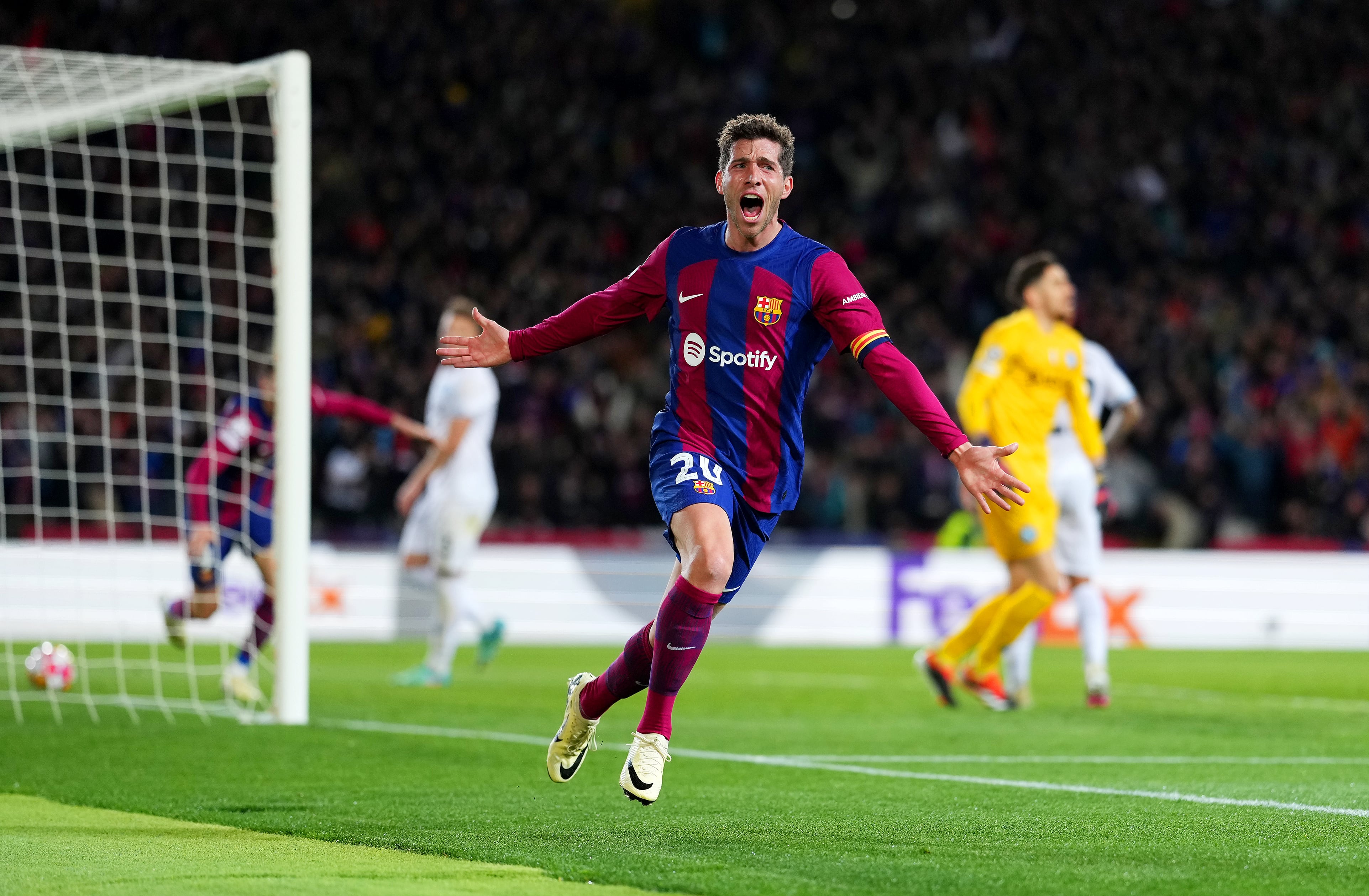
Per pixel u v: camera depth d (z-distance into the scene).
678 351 12.16
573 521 51.03
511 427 52.09
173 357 23.14
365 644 41.72
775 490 12.13
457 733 19.61
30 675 24.17
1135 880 10.03
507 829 12.09
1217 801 14.02
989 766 16.97
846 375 55.97
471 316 26.33
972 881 9.94
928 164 65.69
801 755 18.05
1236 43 70.88
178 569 40.91
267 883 9.72
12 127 23.48
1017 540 23.48
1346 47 71.19
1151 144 68.00
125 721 20.75
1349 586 47.72
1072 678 32.91
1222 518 53.50
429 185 62.06
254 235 59.19
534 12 67.62
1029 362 23.39
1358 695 28.97
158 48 62.19
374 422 24.88
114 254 57.78
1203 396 57.84
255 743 18.16
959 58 69.62
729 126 12.09
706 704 25.33
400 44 64.75
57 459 49.94
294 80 20.28
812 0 70.25
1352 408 57.00
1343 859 10.93
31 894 9.34
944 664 24.66
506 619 44.16
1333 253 65.31
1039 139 67.69
